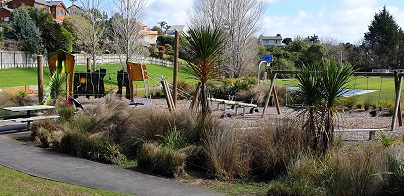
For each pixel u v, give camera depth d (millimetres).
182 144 7301
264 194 5715
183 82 20703
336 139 7773
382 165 5379
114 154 7199
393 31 63875
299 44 56812
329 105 6945
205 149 6973
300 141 6840
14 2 72000
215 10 36531
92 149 7367
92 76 16688
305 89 7023
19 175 5938
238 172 6625
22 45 40688
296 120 7215
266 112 15039
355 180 5246
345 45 69125
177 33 10117
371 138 9445
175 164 6531
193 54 8961
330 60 7176
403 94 21375
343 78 6914
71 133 7785
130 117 8531
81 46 47750
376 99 18328
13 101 13820
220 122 7988
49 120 9156
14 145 8141
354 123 12586
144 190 5723
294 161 6387
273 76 13109
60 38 44000
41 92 12281
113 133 8281
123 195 5371
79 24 40250
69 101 12367
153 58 54844
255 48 38500
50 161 7027
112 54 49719
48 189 5266
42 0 75812
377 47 64125
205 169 6828
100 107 9141
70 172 6430
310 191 5371
